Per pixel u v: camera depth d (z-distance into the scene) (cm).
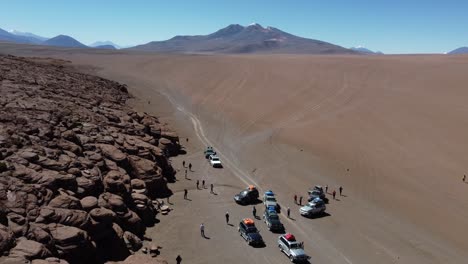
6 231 2361
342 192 4872
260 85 10531
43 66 10050
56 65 12794
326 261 3306
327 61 13850
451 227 4050
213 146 6544
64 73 9344
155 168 4453
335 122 7419
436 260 3444
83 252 2614
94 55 19625
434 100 7881
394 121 7112
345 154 6034
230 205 4288
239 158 6009
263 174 5384
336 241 3666
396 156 5831
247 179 5172
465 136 6144
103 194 3350
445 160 5556
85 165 3631
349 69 11775
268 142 6756
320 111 8162
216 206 4219
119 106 6900
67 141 4006
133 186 3931
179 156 5897
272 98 9306
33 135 3841
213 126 7738
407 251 3566
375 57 15325
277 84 10469
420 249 3612
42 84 6594
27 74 7212
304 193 4816
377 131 6788
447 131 6406
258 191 4778
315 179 5275
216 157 5678
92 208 2986
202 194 4531
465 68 10044
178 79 12312
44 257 2323
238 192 4700
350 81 10312
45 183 2991
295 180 5222
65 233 2580
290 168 5647
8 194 2717
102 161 3909
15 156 3259
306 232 3803
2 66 7475
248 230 3509
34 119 4262
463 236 3881
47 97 5575
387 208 4456
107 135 4734
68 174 3269
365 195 4797
